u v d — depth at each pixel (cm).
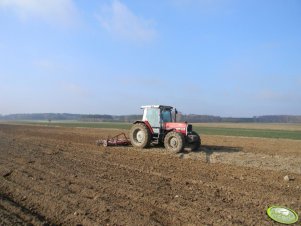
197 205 765
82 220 682
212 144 2134
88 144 1922
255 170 1175
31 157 1400
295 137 3050
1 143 1958
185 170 1157
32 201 809
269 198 829
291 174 1122
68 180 993
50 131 3262
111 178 1023
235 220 677
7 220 673
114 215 700
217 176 1069
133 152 1583
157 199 805
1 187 941
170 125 1681
